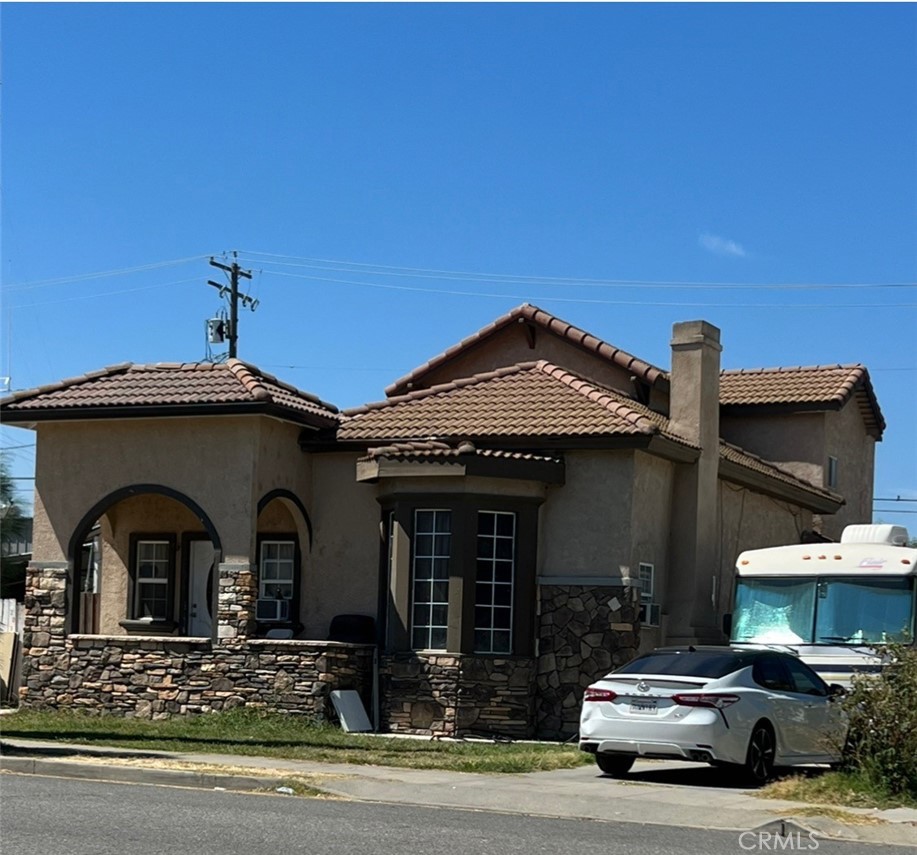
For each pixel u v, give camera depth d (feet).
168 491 72.84
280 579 77.41
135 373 76.89
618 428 68.80
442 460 68.33
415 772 52.44
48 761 52.60
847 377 103.60
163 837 34.35
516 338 91.30
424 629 69.31
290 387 77.61
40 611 74.33
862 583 65.98
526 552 69.87
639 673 51.49
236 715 68.49
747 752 49.62
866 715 47.70
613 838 37.70
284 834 35.53
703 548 76.59
